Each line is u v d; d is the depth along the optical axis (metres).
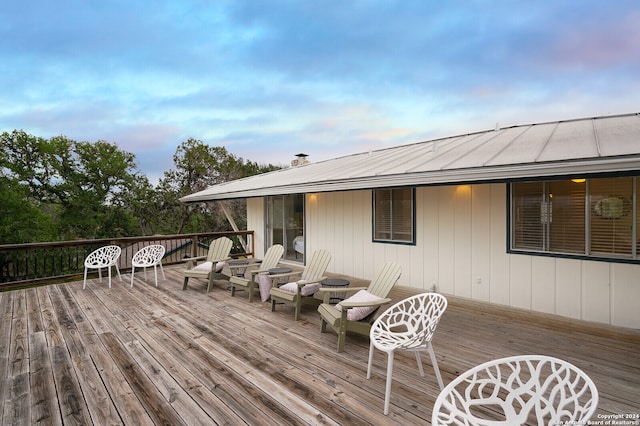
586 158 2.96
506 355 3.36
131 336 3.89
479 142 5.71
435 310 2.61
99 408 2.48
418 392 2.66
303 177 6.96
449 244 5.79
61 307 5.07
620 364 3.16
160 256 6.68
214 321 4.43
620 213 4.20
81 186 19.17
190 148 20.41
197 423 2.29
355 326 3.52
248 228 10.58
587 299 4.44
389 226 6.69
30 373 3.02
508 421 1.65
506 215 5.13
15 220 14.75
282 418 2.33
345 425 2.25
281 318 4.57
